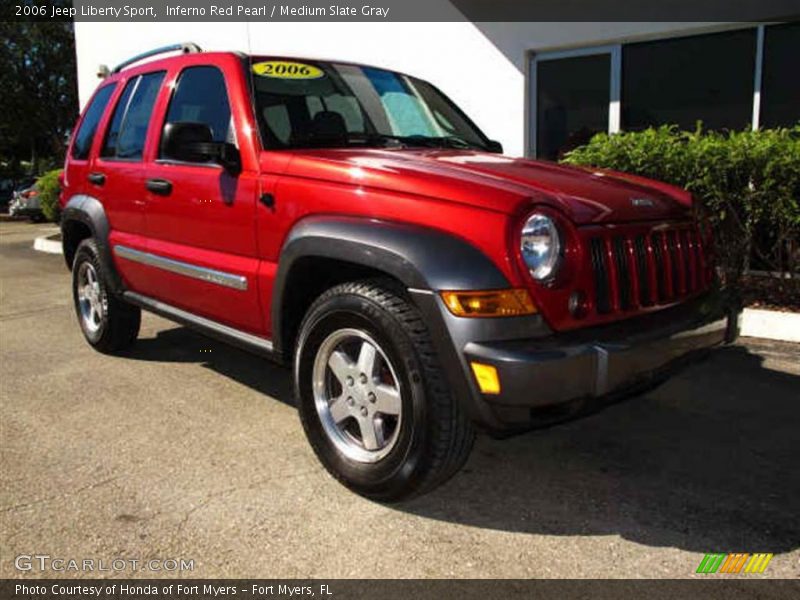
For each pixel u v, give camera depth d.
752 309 5.88
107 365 5.34
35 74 32.41
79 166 5.49
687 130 8.00
